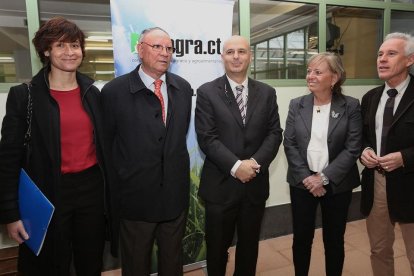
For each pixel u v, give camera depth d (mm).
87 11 2266
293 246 1889
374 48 3193
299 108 1867
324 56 1720
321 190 1711
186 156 1650
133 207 1547
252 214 1774
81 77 1472
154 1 2102
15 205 1355
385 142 1647
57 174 1356
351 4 2924
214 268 1789
